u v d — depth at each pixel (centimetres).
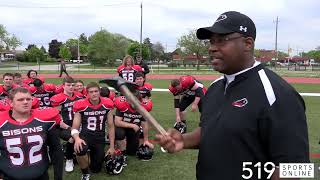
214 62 196
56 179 422
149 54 6894
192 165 634
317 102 1445
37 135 404
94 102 577
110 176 581
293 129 175
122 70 1008
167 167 624
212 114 202
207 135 200
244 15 193
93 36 6600
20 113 401
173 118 1073
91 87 570
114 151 590
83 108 573
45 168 415
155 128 198
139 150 664
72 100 693
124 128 659
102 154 589
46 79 2691
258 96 183
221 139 190
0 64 6519
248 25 190
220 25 189
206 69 4559
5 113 406
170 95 1672
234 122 186
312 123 987
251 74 191
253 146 183
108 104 584
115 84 197
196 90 817
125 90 196
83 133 575
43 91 845
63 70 2908
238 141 185
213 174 193
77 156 529
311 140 793
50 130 414
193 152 718
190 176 577
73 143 579
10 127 398
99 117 579
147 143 666
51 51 9994
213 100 208
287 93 179
